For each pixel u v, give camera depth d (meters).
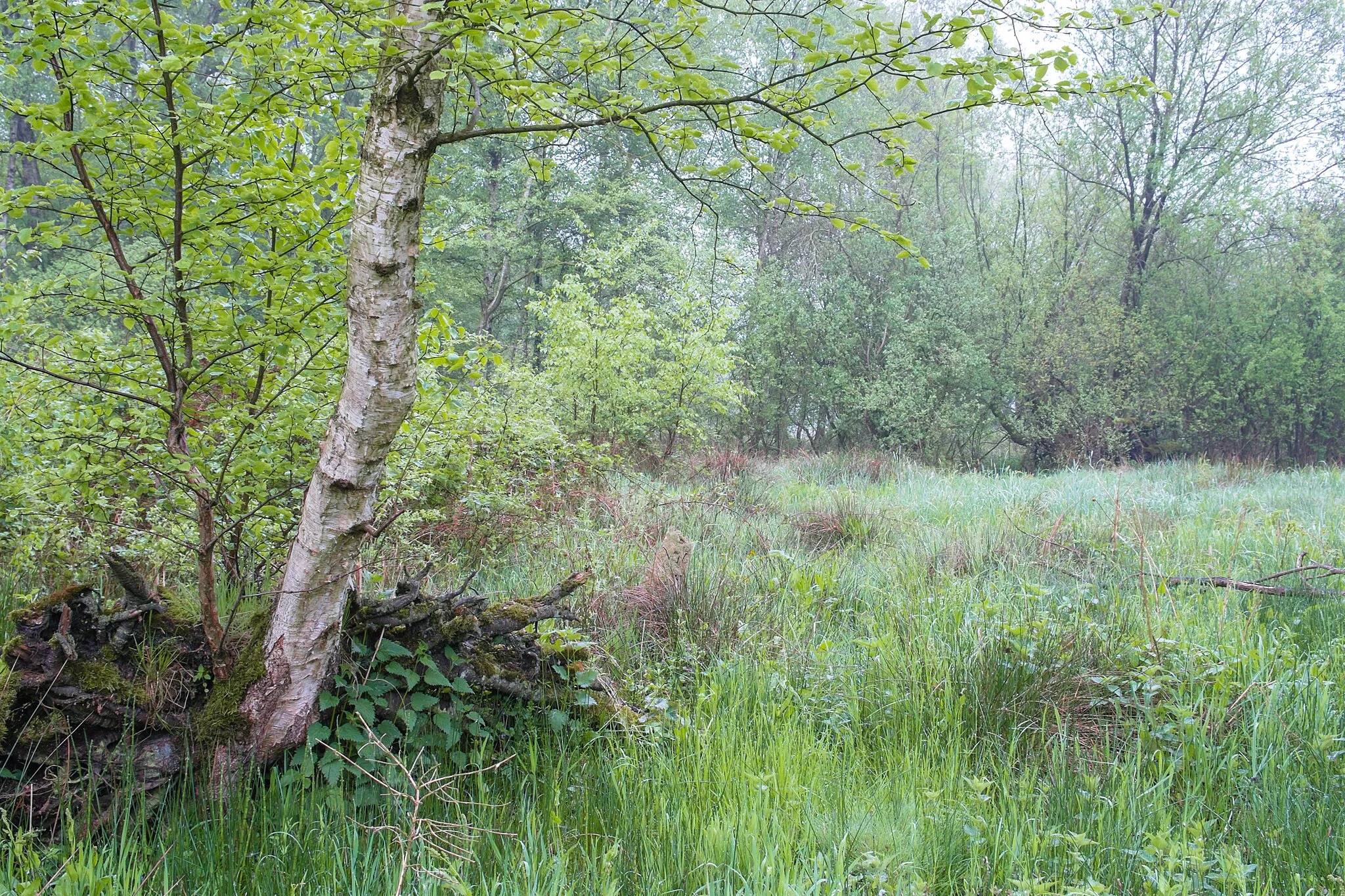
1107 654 4.38
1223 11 18.94
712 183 3.38
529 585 5.63
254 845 2.74
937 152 21.33
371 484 2.94
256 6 2.90
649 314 11.98
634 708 3.88
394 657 3.26
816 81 2.87
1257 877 2.68
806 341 20.30
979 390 20.47
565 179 21.58
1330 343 18.72
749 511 9.45
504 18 2.62
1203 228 19.66
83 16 2.86
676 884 2.67
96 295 3.21
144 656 3.01
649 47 2.86
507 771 3.26
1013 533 7.65
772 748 3.46
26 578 4.50
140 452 3.65
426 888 2.42
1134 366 19.70
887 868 2.66
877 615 5.40
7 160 14.41
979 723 3.91
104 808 2.81
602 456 8.55
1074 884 2.64
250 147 3.33
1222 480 13.95
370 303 2.79
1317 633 5.01
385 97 2.77
